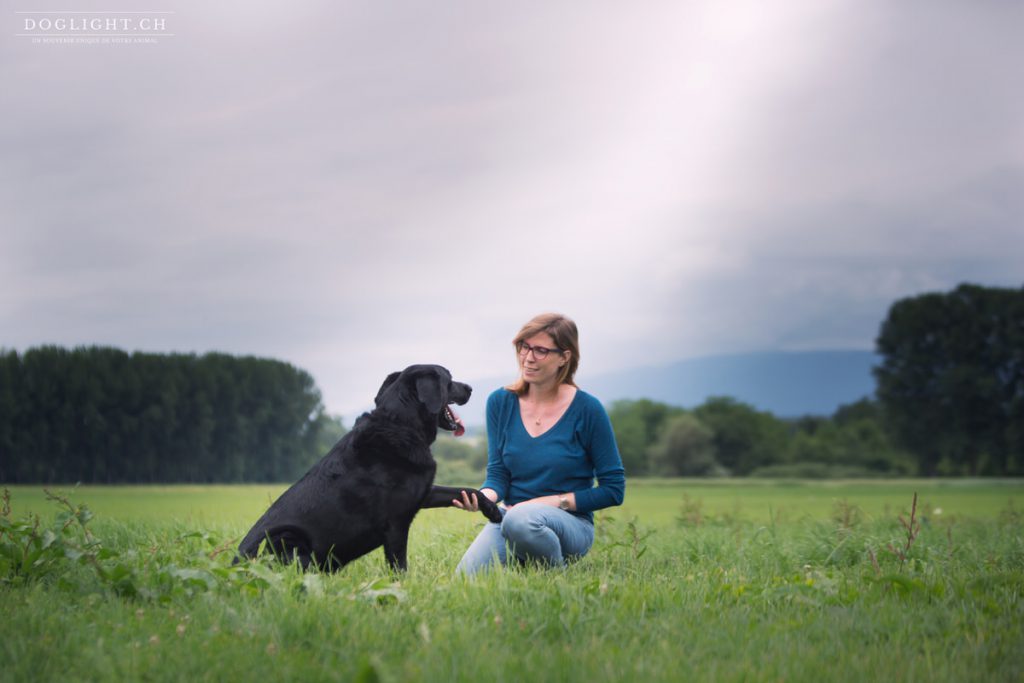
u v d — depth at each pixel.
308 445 46.84
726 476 90.25
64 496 6.08
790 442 99.69
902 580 4.77
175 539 6.73
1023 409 77.12
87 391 40.47
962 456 80.75
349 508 5.45
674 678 3.20
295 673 3.20
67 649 3.51
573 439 6.13
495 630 3.86
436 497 5.84
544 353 6.05
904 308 83.00
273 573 4.45
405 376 5.74
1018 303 79.06
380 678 2.95
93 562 4.57
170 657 3.39
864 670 3.34
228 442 44.00
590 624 3.94
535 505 5.71
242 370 45.19
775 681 3.21
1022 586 5.06
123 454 41.09
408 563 6.27
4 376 39.25
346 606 4.07
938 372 80.75
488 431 6.46
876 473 88.00
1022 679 3.27
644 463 93.06
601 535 8.04
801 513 19.12
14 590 4.54
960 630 4.00
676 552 7.61
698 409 102.25
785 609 4.41
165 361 43.44
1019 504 25.48
